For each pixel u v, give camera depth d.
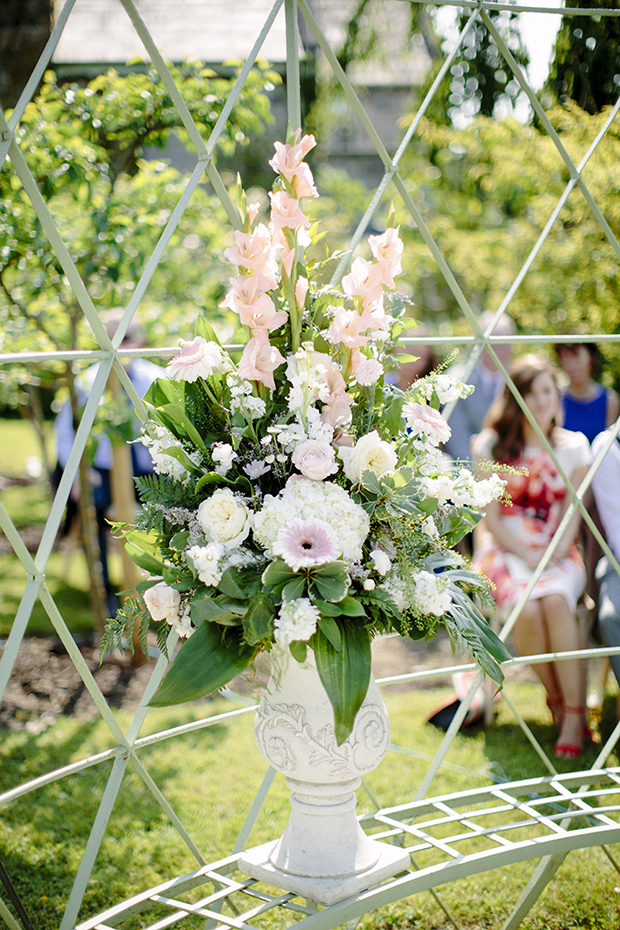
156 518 1.35
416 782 2.89
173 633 1.55
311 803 1.44
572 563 3.15
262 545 1.30
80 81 6.03
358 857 1.44
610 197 3.36
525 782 1.89
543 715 3.46
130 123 3.35
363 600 1.29
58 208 3.41
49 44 1.39
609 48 3.00
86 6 6.42
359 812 2.68
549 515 3.17
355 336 1.37
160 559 1.46
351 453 1.33
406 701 3.65
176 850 2.45
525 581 3.09
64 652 4.00
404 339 1.74
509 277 5.77
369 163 11.83
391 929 2.14
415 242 6.91
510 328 4.24
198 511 1.31
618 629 2.90
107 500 4.25
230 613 1.23
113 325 3.72
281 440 1.31
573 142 3.40
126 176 3.63
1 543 6.00
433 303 7.08
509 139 4.83
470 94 5.10
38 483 8.05
